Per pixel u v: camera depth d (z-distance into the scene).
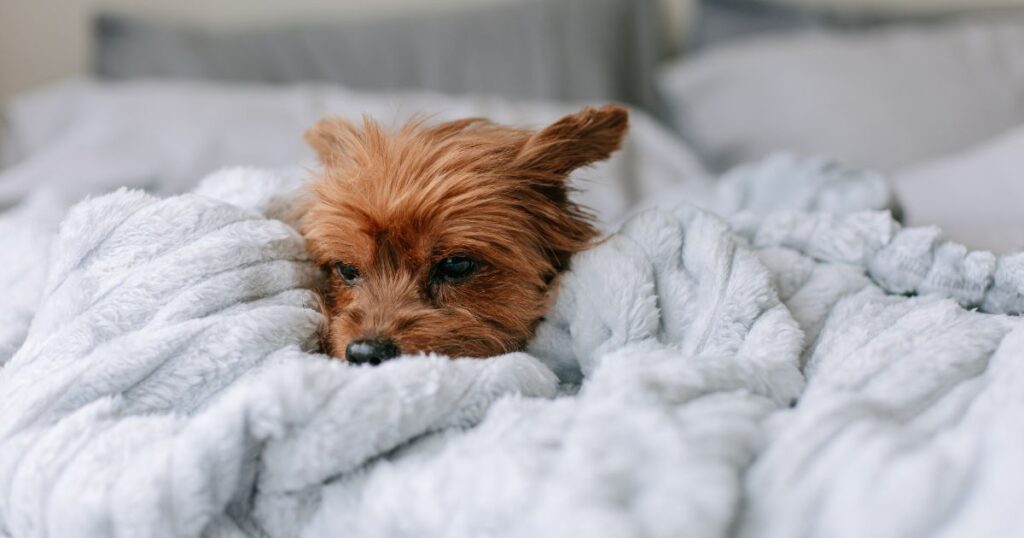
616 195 0.57
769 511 0.23
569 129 0.37
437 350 0.34
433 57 0.74
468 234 0.35
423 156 0.36
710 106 0.73
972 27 0.75
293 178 0.40
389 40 0.74
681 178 0.63
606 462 0.23
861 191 0.43
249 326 0.30
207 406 0.29
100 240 0.31
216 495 0.26
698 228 0.34
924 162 0.68
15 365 0.30
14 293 0.36
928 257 0.34
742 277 0.32
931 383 0.27
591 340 0.33
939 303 0.32
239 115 0.63
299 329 0.32
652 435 0.23
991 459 0.22
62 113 0.66
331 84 0.73
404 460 0.27
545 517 0.22
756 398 0.26
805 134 0.70
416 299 0.36
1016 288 0.33
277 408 0.26
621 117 0.37
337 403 0.26
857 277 0.34
